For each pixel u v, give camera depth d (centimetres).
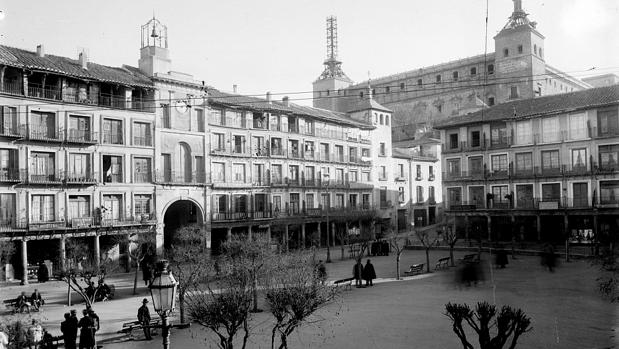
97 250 5100
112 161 5506
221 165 6638
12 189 4750
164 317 1426
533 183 6556
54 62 5250
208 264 3528
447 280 4012
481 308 1594
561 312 2691
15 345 2142
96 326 2430
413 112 11425
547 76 9850
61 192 5056
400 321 2619
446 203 7369
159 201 5806
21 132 4822
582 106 6153
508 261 5059
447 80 10900
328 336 2378
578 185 6206
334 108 11925
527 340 2158
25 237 4669
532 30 9425
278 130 7356
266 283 2511
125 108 5588
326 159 8019
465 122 7162
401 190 9406
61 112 5109
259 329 2572
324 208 7900
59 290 4131
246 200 6850
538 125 6594
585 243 5991
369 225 7700
